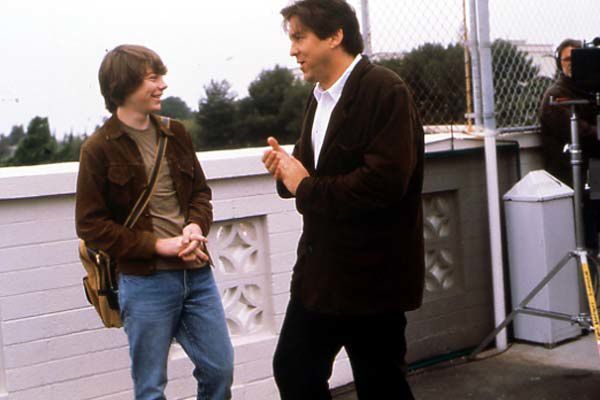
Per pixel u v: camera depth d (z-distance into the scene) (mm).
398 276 3742
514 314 5969
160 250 3979
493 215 6211
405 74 6574
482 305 6320
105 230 3918
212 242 5234
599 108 5727
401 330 3918
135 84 3971
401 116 3547
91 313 4770
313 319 3871
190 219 4160
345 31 3732
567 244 6254
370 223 3678
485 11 6148
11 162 12305
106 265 4090
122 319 4113
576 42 6516
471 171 6234
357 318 3812
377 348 3881
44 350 4656
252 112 18984
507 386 5609
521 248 6250
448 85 6547
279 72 18938
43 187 4555
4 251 4527
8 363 4574
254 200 5289
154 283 4008
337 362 5660
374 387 3932
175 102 15016
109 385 4848
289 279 5457
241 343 5312
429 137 6172
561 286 6234
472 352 6148
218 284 5262
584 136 6473
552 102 5586
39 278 4621
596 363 5906
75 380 4750
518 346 6312
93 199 3943
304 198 3670
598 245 6434
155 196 4055
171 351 5137
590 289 5422
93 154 3951
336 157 3678
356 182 3549
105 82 4008
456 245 6211
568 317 5727
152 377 4055
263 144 19062
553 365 5930
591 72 5395
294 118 19000
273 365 4012
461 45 6445
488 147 6176
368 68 3684
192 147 4258
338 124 3658
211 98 18734
